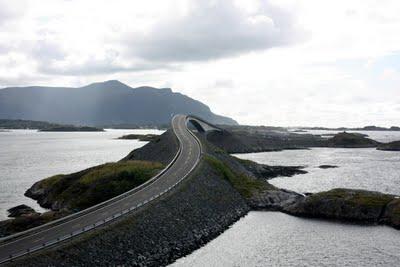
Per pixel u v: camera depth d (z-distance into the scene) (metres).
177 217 66.81
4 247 46.22
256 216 84.75
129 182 88.69
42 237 49.88
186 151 126.38
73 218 58.88
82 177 98.31
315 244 65.31
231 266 55.09
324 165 174.62
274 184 127.31
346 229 74.31
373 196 85.81
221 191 91.38
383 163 189.00
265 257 58.94
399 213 77.56
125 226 55.69
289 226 76.38
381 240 67.75
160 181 85.88
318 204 84.69
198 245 63.69
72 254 45.72
